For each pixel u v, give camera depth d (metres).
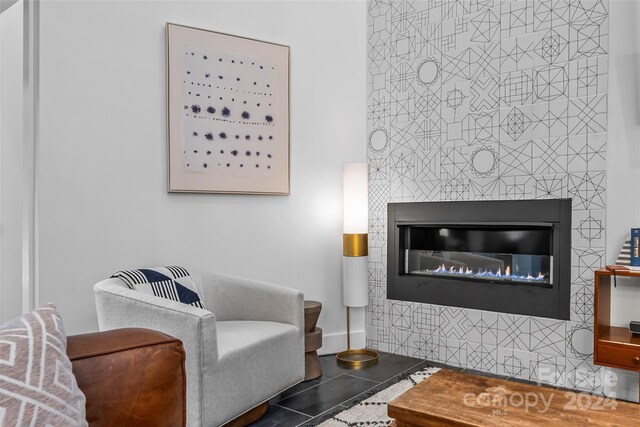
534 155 2.81
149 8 2.79
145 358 0.97
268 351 2.20
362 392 2.57
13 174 2.69
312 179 3.34
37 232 2.47
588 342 2.62
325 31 3.41
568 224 2.69
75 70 2.56
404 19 3.38
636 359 2.18
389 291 3.42
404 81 3.37
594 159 2.61
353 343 3.48
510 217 2.89
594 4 2.62
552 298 2.74
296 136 3.29
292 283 3.25
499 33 2.96
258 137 3.10
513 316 2.87
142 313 1.96
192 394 1.84
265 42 3.14
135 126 2.73
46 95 2.48
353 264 3.23
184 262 2.88
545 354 2.75
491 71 2.98
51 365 0.77
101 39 2.64
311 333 2.80
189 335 1.84
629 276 2.35
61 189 2.52
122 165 2.69
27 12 2.49
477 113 3.04
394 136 3.42
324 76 3.40
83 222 2.58
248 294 2.57
